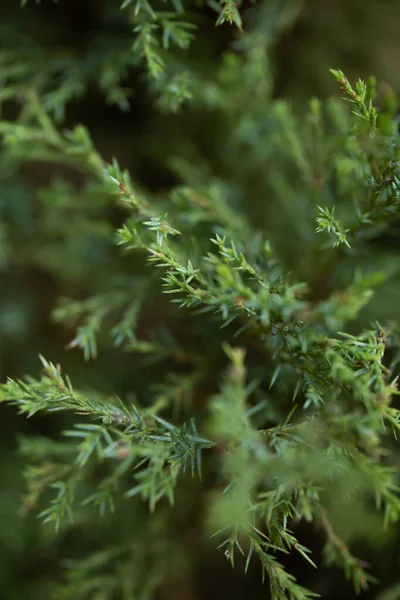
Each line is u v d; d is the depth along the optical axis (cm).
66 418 89
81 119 89
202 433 77
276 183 85
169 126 90
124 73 82
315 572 85
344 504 78
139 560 83
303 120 88
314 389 68
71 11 87
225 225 79
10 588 88
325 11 88
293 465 68
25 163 95
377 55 89
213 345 81
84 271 90
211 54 86
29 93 82
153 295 84
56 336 93
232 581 91
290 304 67
